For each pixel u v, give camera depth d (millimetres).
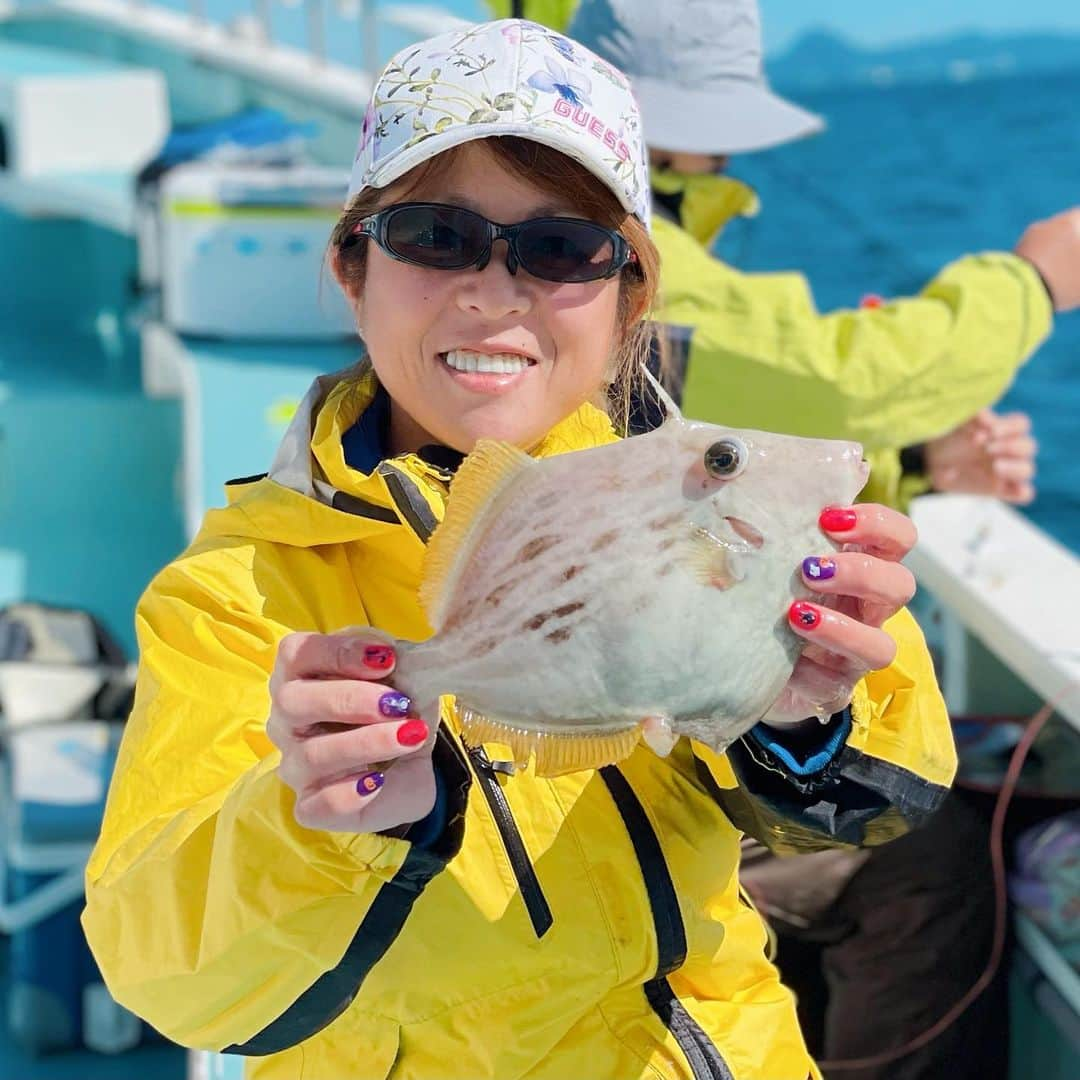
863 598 1225
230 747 1433
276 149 4922
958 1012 2516
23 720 3492
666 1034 1528
